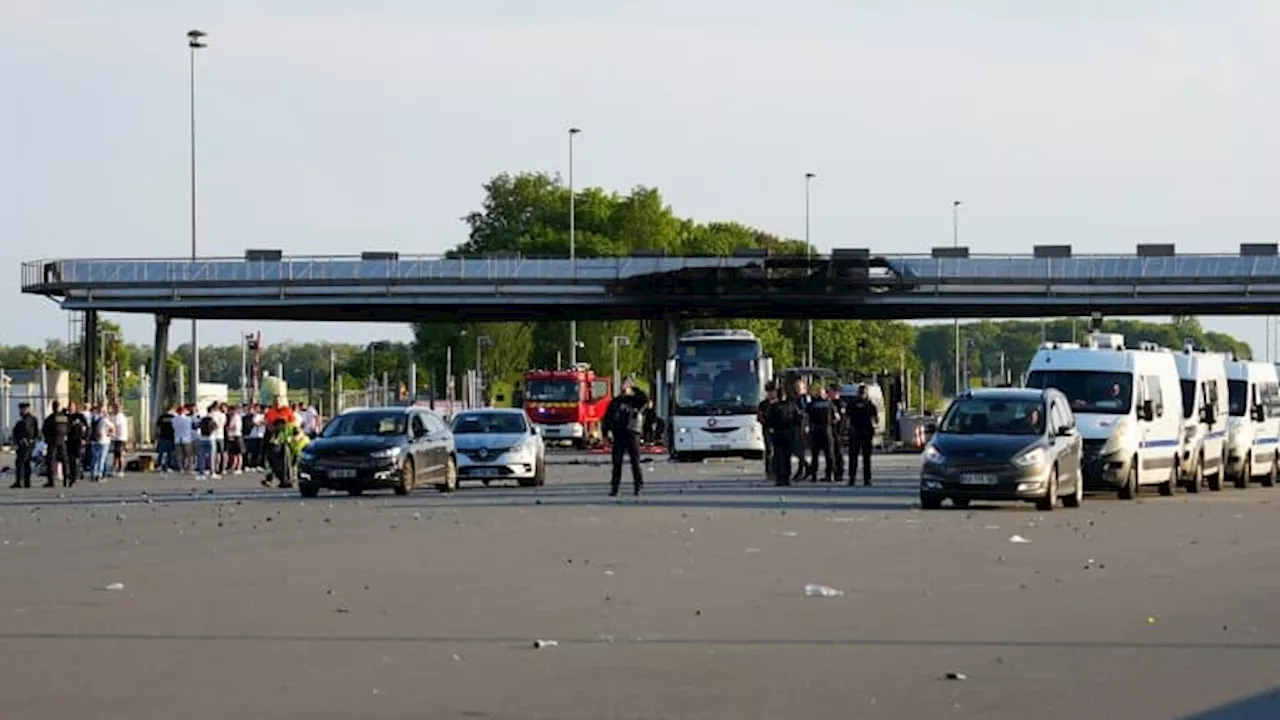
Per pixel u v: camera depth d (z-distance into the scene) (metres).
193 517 49.31
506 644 22.98
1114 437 58.38
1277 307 109.75
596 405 140.25
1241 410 71.81
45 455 77.94
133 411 175.25
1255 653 22.36
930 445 52.44
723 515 48.78
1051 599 28.08
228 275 109.75
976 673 20.77
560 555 35.84
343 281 109.81
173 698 19.02
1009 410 53.09
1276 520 47.59
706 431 99.69
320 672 20.72
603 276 111.12
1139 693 19.45
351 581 30.70
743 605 27.20
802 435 73.88
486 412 70.75
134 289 109.62
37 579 31.23
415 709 18.39
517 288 110.62
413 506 53.84
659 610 26.56
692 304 112.56
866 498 58.28
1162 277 107.50
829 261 108.56
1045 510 51.81
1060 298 108.38
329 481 60.03
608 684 19.94
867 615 25.98
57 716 17.97
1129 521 46.94
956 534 41.72
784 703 18.78
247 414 93.19
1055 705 18.72
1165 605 27.31
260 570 32.75
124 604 27.31
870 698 19.09
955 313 119.00
